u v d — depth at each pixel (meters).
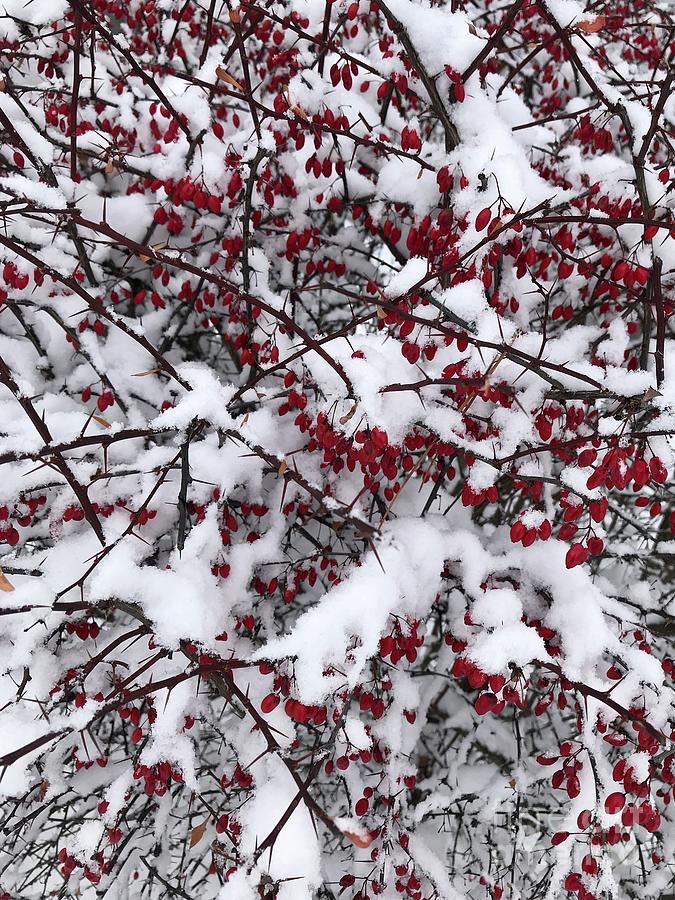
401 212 2.90
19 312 2.71
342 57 2.36
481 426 2.30
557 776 2.22
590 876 2.16
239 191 2.74
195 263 3.13
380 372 2.09
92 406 2.91
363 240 3.72
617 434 1.82
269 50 2.84
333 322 3.57
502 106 2.90
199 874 3.93
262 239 3.20
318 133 2.33
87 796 2.94
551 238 2.18
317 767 1.84
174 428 2.08
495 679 1.94
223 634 2.15
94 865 2.24
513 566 2.44
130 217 3.00
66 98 2.79
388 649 2.06
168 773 2.05
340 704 2.18
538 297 2.78
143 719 2.31
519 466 2.38
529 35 3.24
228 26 3.23
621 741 2.25
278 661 2.05
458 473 3.79
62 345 2.89
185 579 2.08
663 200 2.36
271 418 2.51
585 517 2.88
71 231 2.28
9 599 1.94
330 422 2.05
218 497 2.37
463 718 3.91
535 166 2.97
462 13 2.40
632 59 3.58
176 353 3.55
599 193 2.48
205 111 2.60
